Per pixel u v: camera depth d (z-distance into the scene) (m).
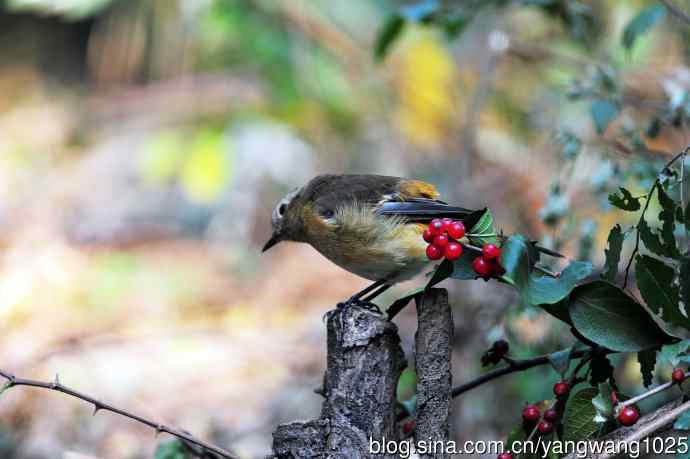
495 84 13.98
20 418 11.35
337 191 7.97
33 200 19.70
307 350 13.50
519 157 12.52
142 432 10.96
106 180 20.00
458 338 10.04
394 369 5.59
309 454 5.49
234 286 16.88
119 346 13.64
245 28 17.16
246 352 13.40
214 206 18.91
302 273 16.91
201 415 11.30
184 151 17.23
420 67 15.91
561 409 5.42
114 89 21.20
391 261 7.65
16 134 22.02
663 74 8.62
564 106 12.01
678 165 6.97
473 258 5.17
